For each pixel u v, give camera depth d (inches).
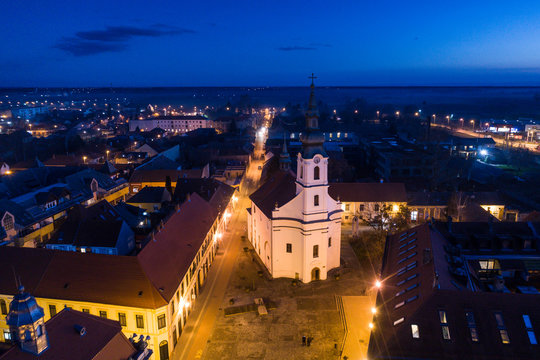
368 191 3540.8
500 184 4995.1
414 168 5059.1
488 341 1279.5
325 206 2404.0
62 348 1129.4
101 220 2432.3
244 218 3740.2
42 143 7578.7
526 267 1862.7
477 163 6151.6
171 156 6378.0
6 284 1839.3
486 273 1887.3
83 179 3791.8
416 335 1320.1
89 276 1817.2
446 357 1268.5
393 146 5772.6
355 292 2347.4
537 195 4478.3
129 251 2508.6
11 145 6993.1
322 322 2065.7
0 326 1884.8
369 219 3410.4
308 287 2416.3
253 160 6953.7
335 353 1824.6
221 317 2117.4
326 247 2460.6
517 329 1291.8
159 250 2009.1
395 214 3336.6
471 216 3095.5
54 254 1904.5
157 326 1739.7
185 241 2300.7
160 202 3607.3
